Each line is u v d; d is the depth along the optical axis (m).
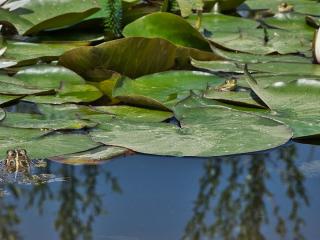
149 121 7.46
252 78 8.08
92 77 8.98
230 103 7.95
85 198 6.11
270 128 7.14
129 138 6.98
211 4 12.30
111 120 7.46
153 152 6.66
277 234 5.62
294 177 6.65
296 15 12.15
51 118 7.53
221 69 9.01
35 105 8.03
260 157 7.01
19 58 9.13
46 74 8.70
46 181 6.38
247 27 11.45
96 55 8.77
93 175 6.54
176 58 9.17
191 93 8.07
